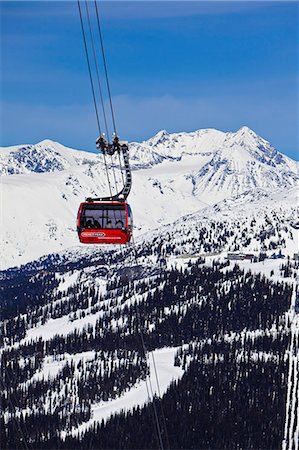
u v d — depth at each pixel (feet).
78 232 316.19
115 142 293.23
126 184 315.17
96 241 317.01
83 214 316.81
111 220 316.19
